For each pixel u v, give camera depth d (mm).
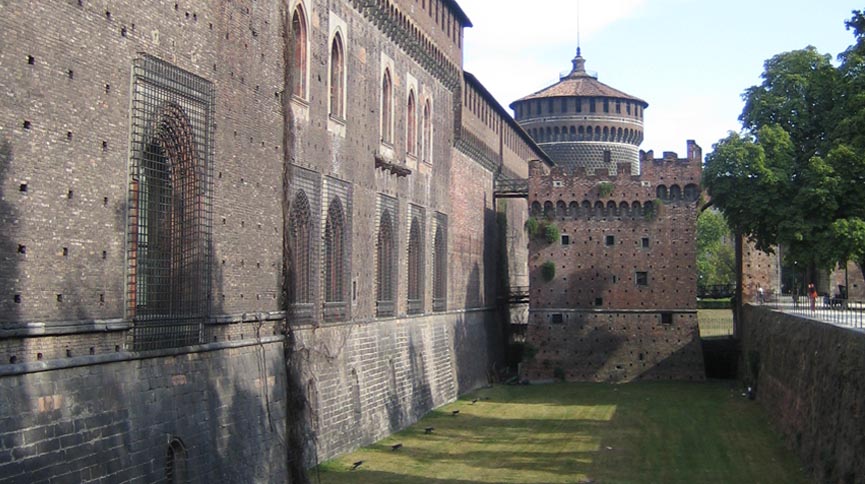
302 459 42656
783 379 55344
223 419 36344
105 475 28594
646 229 88750
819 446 41781
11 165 25750
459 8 77375
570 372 88875
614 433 59500
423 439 57156
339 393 50781
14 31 25812
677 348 87500
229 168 37781
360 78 55750
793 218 69938
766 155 73812
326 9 50156
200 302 35125
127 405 30172
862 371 35844
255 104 40188
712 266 145625
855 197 68250
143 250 32188
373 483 44281
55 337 27250
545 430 60844
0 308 25344
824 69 75000
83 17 28578
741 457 50219
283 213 42750
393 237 62250
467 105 82438
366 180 56781
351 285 53812
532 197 90500
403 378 62906
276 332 42031
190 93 34500
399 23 63094
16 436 25266
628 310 88562
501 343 96562
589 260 89438
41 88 26812
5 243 25531
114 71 30062
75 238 28172
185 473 33219
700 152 88250
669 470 48250
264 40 41094
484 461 50688
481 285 88562
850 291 89875
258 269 40438
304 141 47281
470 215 84688
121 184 30328
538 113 127500
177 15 33812
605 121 125750
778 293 91250
